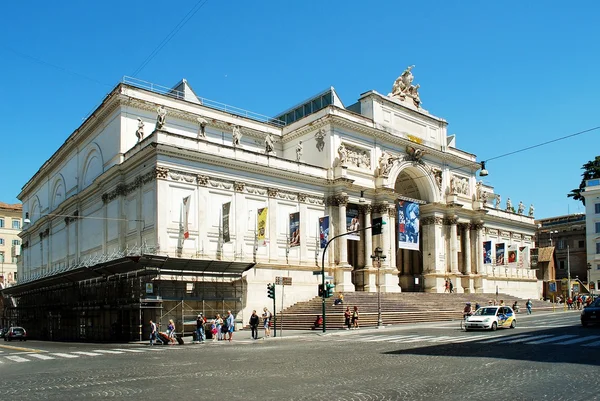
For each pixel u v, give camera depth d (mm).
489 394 13398
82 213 58906
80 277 49062
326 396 13711
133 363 22938
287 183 52125
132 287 41875
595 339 27219
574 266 107875
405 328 41188
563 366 17859
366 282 56219
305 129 58188
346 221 55906
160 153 43719
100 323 47562
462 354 22078
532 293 87625
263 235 46938
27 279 80875
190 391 14984
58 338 57062
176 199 44438
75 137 61344
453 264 66875
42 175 76000
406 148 63188
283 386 15484
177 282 42000
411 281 68562
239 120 58625
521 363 18781
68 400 13984
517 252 78750
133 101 51344
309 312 47344
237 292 46562
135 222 46594
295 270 51312
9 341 49500
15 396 14805
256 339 36562
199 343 35281
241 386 15664
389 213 58938
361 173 57625
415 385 14906
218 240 46438
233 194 48188
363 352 24719
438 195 66625
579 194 99875
